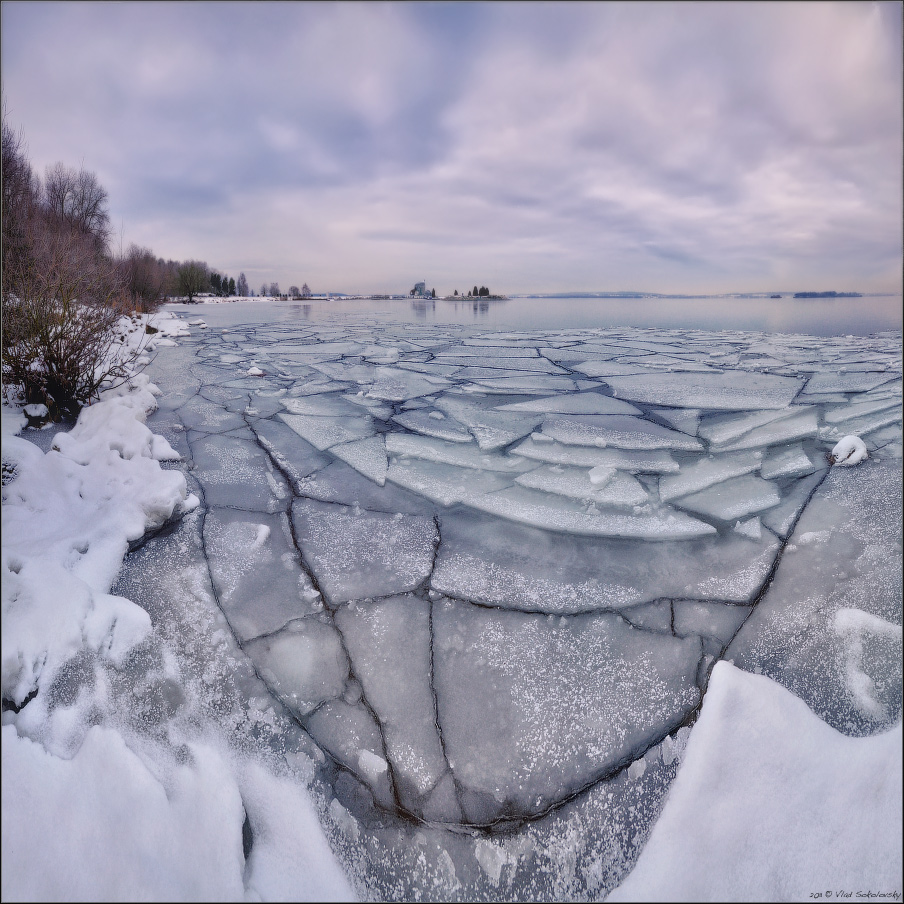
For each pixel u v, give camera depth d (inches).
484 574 74.0
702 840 40.2
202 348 290.0
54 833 38.7
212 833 40.0
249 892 37.4
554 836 43.8
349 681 56.4
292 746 49.8
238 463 112.1
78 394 132.4
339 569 74.8
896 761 41.5
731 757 44.1
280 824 43.5
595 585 71.4
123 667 55.1
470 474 109.3
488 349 302.8
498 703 53.8
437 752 49.4
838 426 132.5
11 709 48.5
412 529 86.5
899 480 96.4
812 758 43.7
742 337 367.2
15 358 118.0
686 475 107.3
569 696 54.4
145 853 38.2
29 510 78.2
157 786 41.9
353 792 46.6
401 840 43.6
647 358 267.0
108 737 45.0
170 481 88.4
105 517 79.0
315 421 144.0
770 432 130.5
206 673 56.3
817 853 38.7
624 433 134.3
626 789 46.6
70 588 58.5
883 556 72.5
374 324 487.2
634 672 57.1
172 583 69.9
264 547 80.0
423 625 64.0
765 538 81.4
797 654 57.7
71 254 152.2
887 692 51.2
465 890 41.1
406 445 125.7
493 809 45.4
